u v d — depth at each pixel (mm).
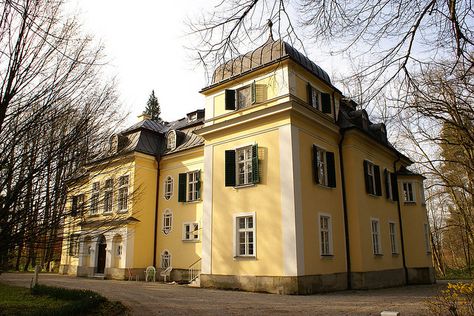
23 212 6480
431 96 8562
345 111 20969
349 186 18312
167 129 26547
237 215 16750
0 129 6066
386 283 19109
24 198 6531
